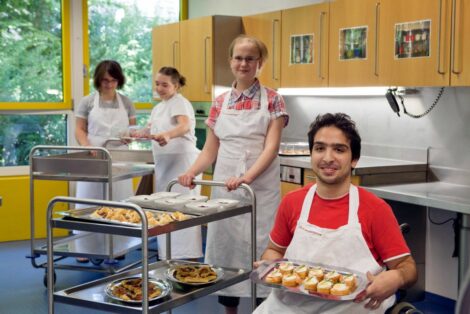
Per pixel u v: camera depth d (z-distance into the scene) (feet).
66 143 19.89
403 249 6.45
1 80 18.63
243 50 10.14
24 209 18.95
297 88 15.25
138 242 13.84
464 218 10.65
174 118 14.89
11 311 12.68
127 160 15.65
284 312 6.66
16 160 19.20
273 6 17.13
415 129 13.57
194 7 20.97
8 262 16.39
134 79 20.68
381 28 12.63
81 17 19.56
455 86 11.84
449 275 13.16
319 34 14.21
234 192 10.48
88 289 8.12
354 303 6.42
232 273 9.04
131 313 7.34
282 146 15.56
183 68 18.01
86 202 7.68
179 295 7.93
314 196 6.86
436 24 11.46
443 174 13.00
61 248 13.26
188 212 8.68
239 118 10.41
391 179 12.89
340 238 6.56
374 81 12.89
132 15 20.45
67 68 19.49
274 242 7.18
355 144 6.64
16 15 18.70
